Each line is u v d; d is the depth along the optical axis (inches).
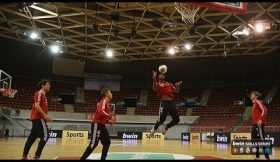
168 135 977.5
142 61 1068.5
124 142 614.9
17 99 922.7
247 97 984.9
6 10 637.9
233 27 729.6
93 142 199.5
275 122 852.0
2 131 799.7
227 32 734.5
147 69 1108.5
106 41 836.6
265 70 1012.5
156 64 1082.1
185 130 976.3
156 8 634.8
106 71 1112.8
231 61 1011.9
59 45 887.1
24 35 815.1
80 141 604.7
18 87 971.3
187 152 348.5
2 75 959.0
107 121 207.8
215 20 684.1
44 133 214.8
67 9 649.0
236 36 753.6
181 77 1115.3
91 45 880.9
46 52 977.5
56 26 733.3
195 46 872.9
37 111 217.2
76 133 614.2
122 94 1104.8
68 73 1042.7
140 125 987.9
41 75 1044.5
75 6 633.0
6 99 895.1
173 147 462.9
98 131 200.7
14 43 906.7
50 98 989.8
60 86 1059.3
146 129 975.6
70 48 928.3
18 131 849.5
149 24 706.8
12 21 710.5
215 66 1053.2
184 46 870.4
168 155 298.2
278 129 713.0
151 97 1096.8
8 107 873.5
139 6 618.5
